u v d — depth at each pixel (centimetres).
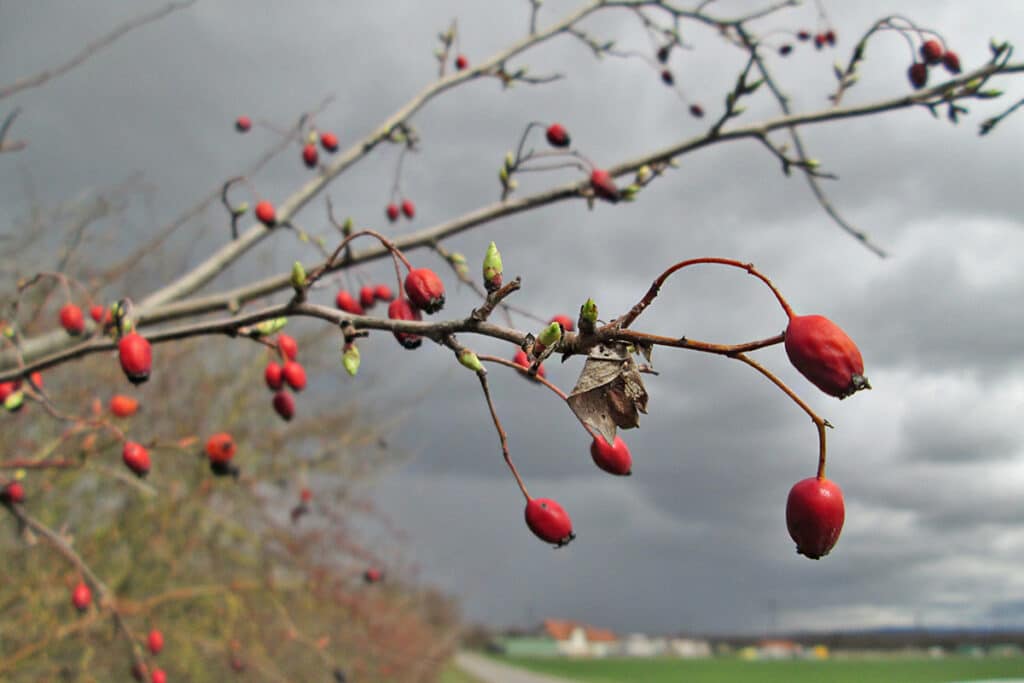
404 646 955
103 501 671
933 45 343
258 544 689
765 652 9206
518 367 167
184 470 707
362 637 786
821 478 145
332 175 392
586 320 156
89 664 534
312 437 755
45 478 525
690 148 354
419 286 191
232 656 639
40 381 308
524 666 5647
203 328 226
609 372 158
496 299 167
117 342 231
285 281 352
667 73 431
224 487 665
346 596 725
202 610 695
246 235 376
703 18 405
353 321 198
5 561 519
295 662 727
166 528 652
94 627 494
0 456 510
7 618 509
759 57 368
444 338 175
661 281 151
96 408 388
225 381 755
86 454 330
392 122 398
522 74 405
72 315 307
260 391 764
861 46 351
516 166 354
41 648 485
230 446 305
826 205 373
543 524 177
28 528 319
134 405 302
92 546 607
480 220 351
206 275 366
